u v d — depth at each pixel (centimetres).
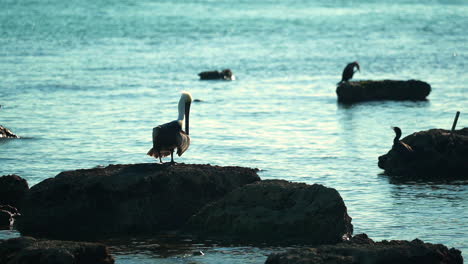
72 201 1661
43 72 5272
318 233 1540
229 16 11556
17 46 7125
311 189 1596
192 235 1599
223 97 4266
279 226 1550
